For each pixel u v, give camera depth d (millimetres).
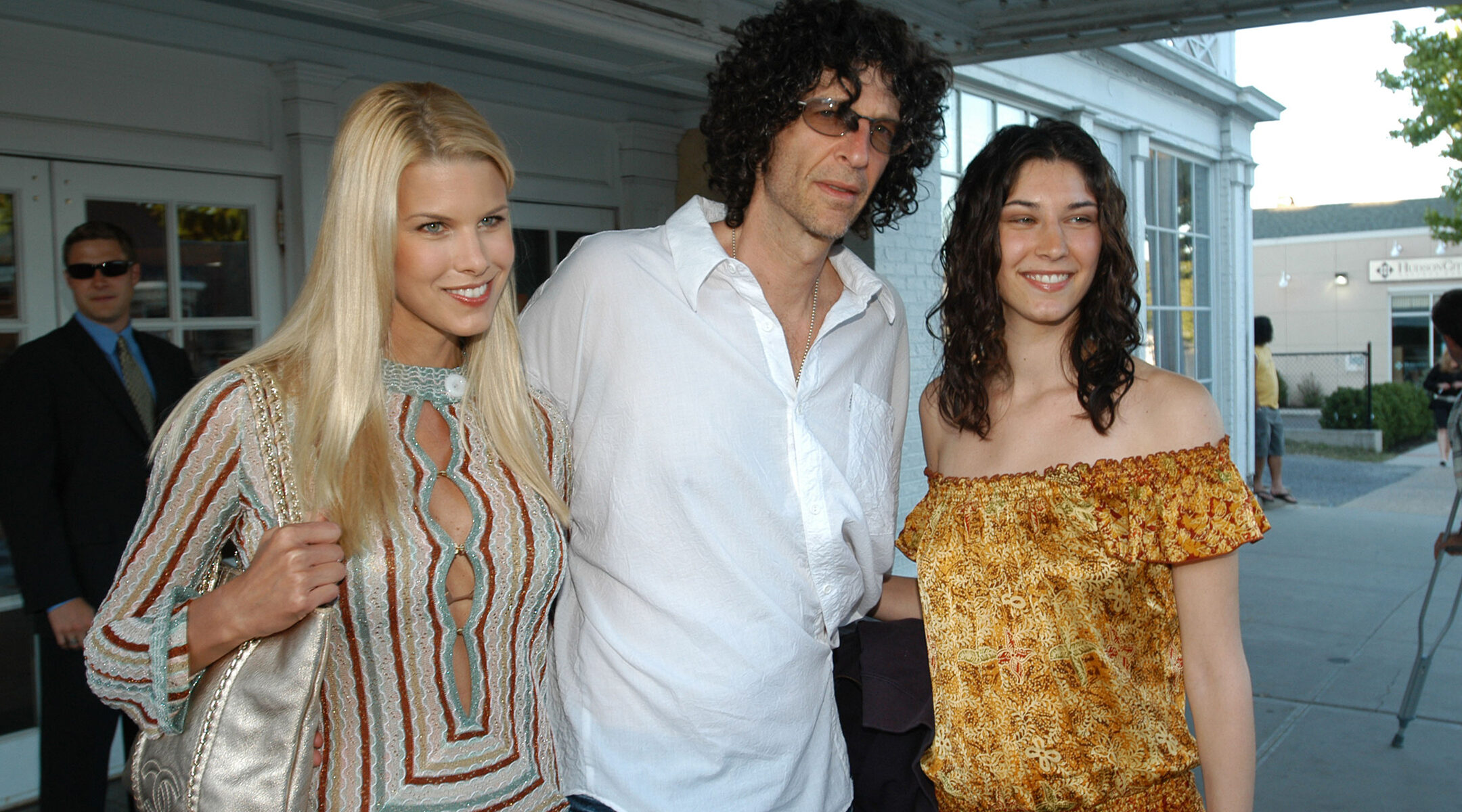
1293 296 27891
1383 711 4230
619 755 1511
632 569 1525
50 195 3312
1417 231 26156
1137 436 1496
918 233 5422
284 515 1151
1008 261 1562
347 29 4031
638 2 3816
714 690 1496
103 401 2699
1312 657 4961
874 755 1761
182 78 3592
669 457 1517
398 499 1208
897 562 5477
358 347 1186
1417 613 5707
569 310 1613
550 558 1308
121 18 3398
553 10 3479
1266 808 3371
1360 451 15148
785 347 1583
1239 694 1462
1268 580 6551
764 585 1545
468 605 1253
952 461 1706
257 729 1061
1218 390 9250
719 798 1504
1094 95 7039
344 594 1159
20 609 3363
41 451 2596
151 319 3570
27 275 3271
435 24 3672
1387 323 26688
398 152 1186
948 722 1568
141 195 3523
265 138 3850
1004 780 1498
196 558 1144
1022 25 4520
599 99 5168
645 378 1533
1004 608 1519
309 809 1140
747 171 1618
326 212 1221
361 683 1173
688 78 4469
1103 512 1482
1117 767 1455
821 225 1583
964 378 1651
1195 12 4102
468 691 1249
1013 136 1581
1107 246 1555
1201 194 8961
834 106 1524
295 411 1176
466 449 1304
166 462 1133
